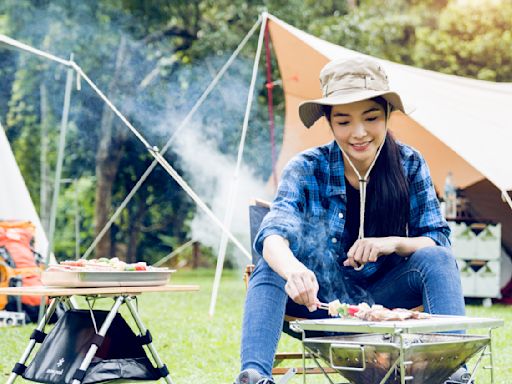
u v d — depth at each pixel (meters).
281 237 2.05
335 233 2.22
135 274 2.36
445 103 4.98
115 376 2.24
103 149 11.55
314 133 6.70
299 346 3.98
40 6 10.85
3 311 4.68
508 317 5.38
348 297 2.21
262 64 11.21
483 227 6.34
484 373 3.19
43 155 11.84
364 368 1.62
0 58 11.09
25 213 5.23
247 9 11.08
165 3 11.02
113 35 10.96
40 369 2.27
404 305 2.17
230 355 3.76
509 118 5.02
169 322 5.05
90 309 2.27
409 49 12.02
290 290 1.84
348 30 11.12
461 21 11.93
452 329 1.62
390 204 2.23
